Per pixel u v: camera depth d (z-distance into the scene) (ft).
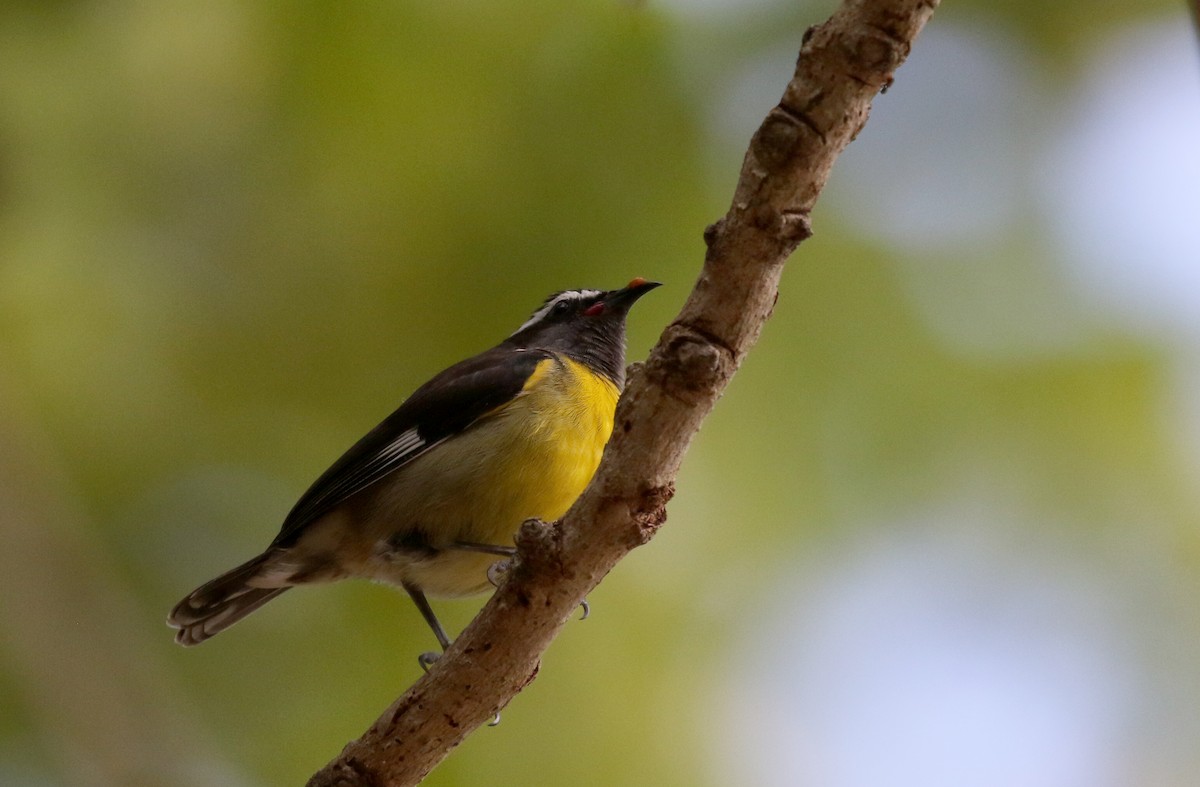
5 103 32.76
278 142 33.86
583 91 34.24
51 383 33.27
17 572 27.02
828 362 34.65
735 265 18.45
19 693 31.14
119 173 33.60
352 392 34.86
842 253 35.09
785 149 17.72
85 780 25.61
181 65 33.35
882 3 17.21
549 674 32.96
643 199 34.19
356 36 33.40
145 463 34.06
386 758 21.08
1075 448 34.53
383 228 34.27
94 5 33.24
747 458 34.27
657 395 19.15
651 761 32.68
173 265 34.22
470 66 33.94
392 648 34.24
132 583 33.32
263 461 34.76
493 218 34.14
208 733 31.96
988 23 36.17
